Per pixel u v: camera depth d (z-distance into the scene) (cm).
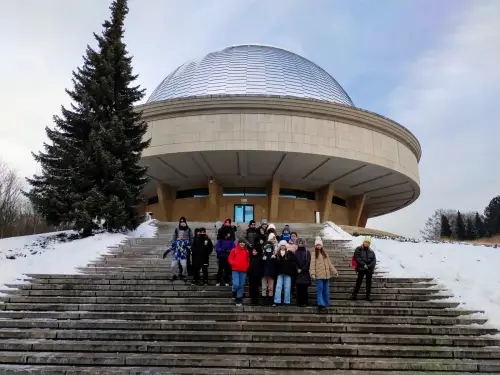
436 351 745
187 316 878
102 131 1738
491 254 1337
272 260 962
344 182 2961
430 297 1034
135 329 830
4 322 841
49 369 664
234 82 2934
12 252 1491
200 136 2316
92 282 1094
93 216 1669
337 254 1415
